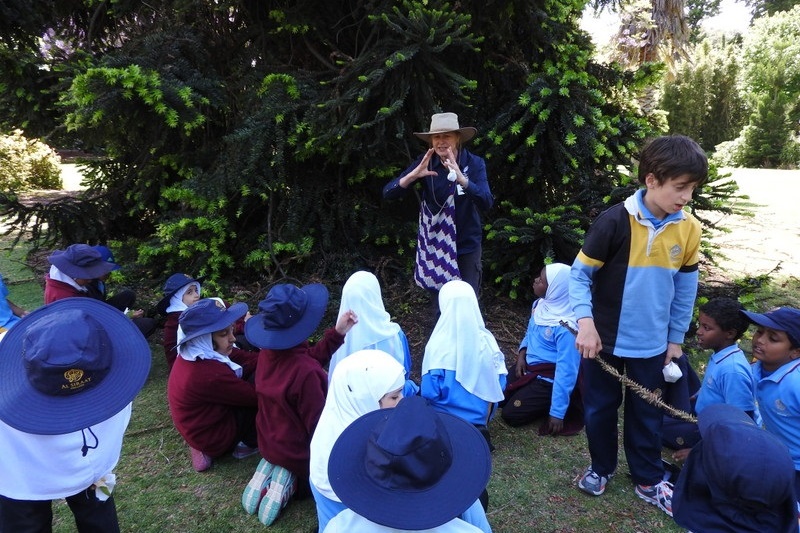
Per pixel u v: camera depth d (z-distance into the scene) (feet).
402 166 16.03
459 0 14.10
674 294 7.36
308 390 7.75
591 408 7.97
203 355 8.78
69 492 5.41
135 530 7.83
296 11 15.75
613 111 16.58
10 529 5.37
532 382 10.54
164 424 10.82
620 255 7.14
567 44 16.02
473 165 10.59
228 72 17.28
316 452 5.92
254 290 15.69
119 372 5.13
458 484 3.97
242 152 15.06
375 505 3.82
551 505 8.28
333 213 16.76
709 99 68.59
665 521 7.87
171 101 13.00
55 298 11.42
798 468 7.16
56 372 4.64
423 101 13.52
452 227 10.85
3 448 5.05
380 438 3.97
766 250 21.84
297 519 8.01
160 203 17.76
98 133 15.46
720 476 4.34
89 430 5.40
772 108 64.59
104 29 18.42
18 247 23.88
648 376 7.55
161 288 15.67
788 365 7.25
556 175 15.37
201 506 8.38
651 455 8.07
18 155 43.83
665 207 6.59
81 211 17.74
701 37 102.12
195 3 15.23
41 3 16.25
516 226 14.60
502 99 16.28
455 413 7.85
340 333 8.67
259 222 17.16
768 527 4.27
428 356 8.14
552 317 10.47
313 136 14.74
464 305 7.93
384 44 13.53
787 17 73.61
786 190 36.35
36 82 16.29
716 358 8.52
